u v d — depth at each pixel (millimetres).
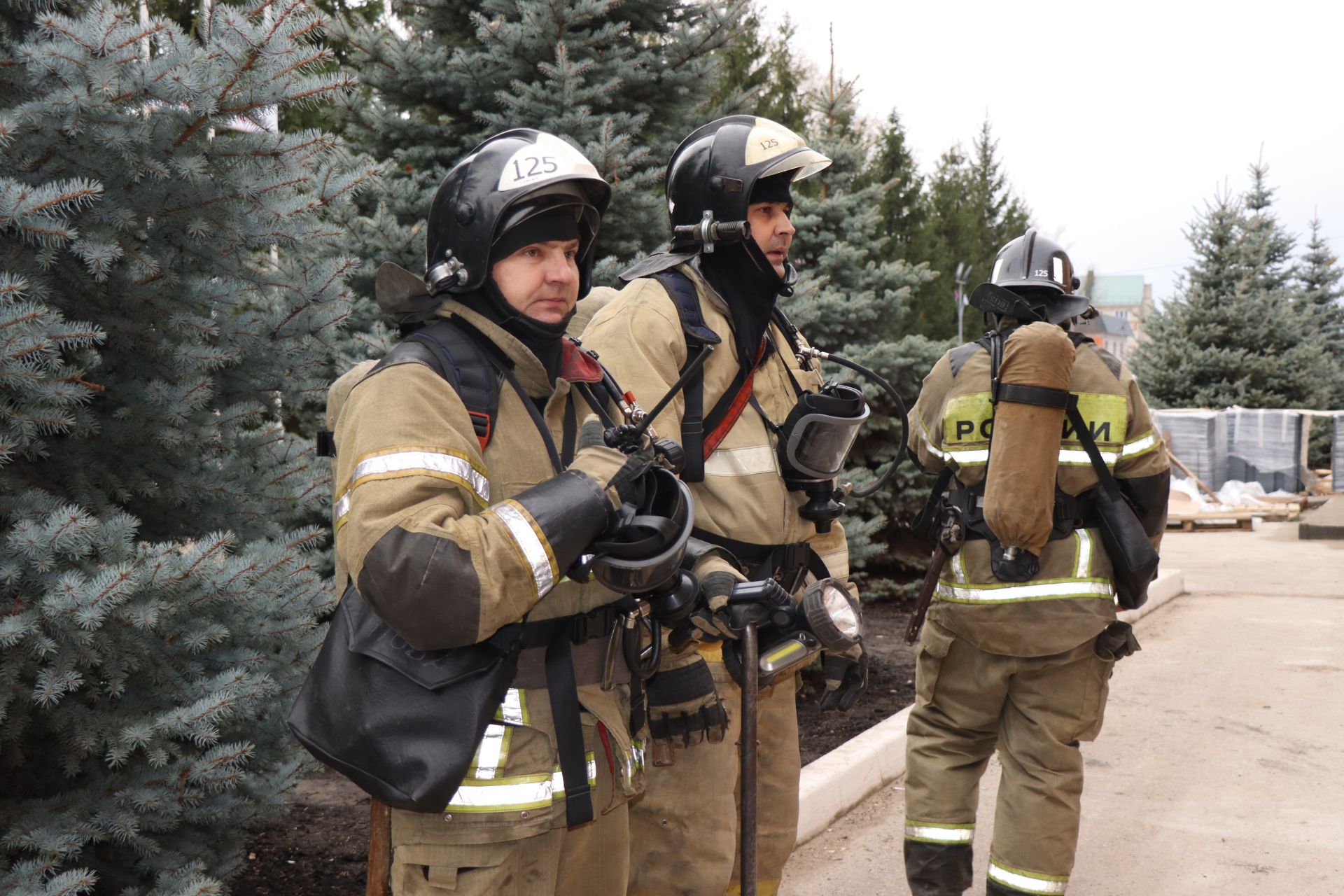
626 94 5617
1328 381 22641
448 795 1524
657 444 1772
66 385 2488
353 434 1611
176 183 2742
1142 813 4207
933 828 3111
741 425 2354
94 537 2518
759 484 2334
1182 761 4832
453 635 1490
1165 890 3523
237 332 3109
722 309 2352
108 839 2729
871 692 5586
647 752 2246
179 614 2762
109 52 2561
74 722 2555
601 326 2252
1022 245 3285
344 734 1560
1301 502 17672
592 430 1722
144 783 2650
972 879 3217
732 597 1941
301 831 3750
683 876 2268
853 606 2033
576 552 1565
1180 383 21078
